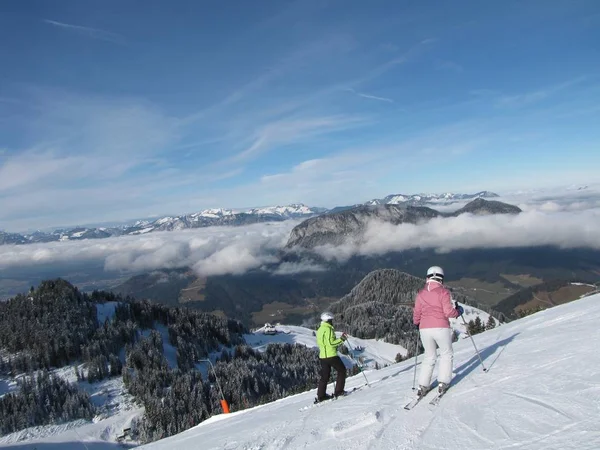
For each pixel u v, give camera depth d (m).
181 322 129.00
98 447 71.69
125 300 134.25
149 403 80.31
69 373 95.31
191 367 101.44
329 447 6.43
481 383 7.42
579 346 7.94
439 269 7.58
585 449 4.24
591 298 15.70
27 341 102.44
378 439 6.15
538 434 4.92
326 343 10.63
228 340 130.75
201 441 10.84
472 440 5.28
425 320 7.45
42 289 122.75
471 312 117.12
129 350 102.81
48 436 74.31
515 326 13.82
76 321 111.50
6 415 78.25
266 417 11.56
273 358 115.44
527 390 6.39
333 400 10.38
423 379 7.43
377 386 10.77
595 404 5.26
